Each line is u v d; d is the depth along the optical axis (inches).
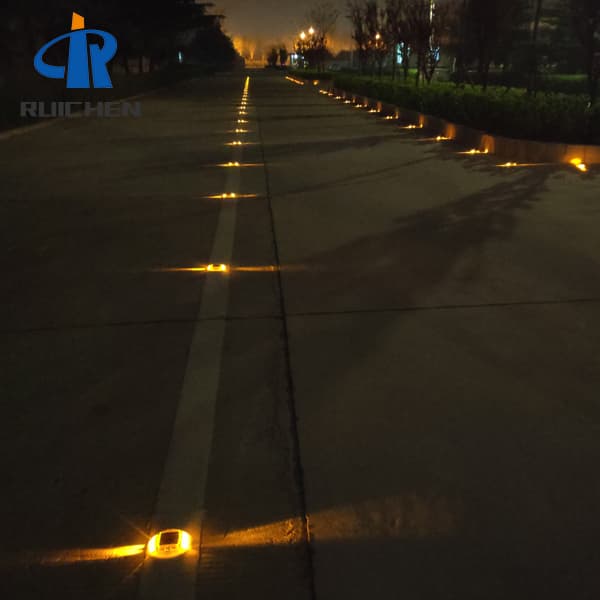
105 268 202.8
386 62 1654.8
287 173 378.3
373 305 166.7
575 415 113.7
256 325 155.8
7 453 105.6
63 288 185.2
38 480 98.7
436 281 184.1
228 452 105.0
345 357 137.4
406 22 863.1
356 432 109.6
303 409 117.1
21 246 229.6
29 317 163.6
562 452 103.3
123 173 388.2
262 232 243.6
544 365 132.5
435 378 127.5
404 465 100.5
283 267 200.4
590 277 185.2
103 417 116.2
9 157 468.4
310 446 106.0
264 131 620.7
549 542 84.4
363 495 94.0
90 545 85.3
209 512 91.1
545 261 200.2
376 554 82.8
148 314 164.2
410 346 142.1
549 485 95.4
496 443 105.8
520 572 79.7
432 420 112.7
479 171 366.6
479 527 87.2
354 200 297.3
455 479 97.0
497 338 145.5
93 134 622.2
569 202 281.1
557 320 155.3
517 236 229.0
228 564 81.7
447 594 76.5
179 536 86.4
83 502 93.7
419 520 88.7
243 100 1137.4
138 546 85.0
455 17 840.9
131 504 93.1
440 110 597.6
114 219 268.5
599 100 500.1
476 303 166.9
